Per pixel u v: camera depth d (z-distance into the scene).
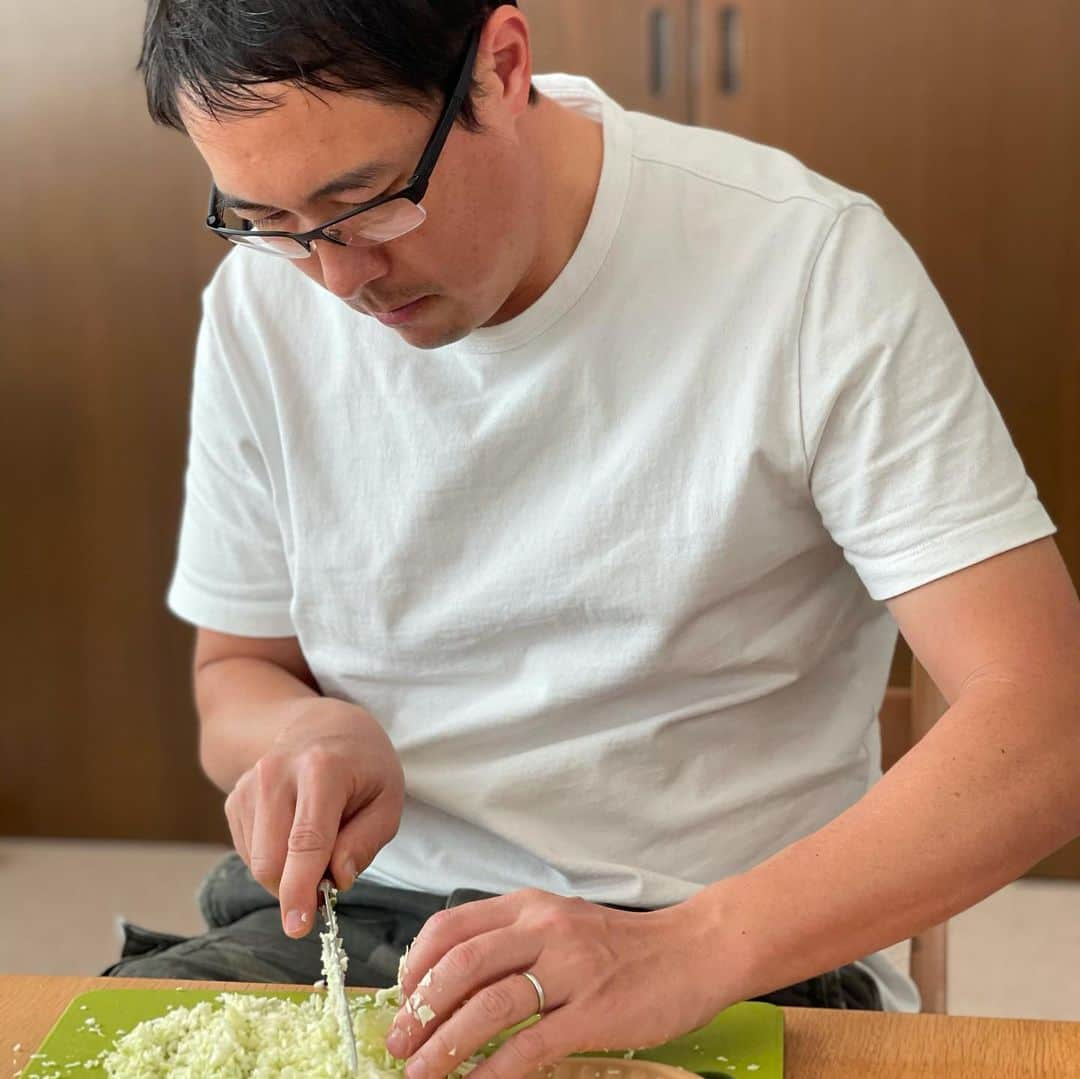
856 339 1.09
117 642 2.67
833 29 2.22
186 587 1.36
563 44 2.28
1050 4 2.16
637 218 1.15
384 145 0.92
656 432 1.15
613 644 1.19
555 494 1.19
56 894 2.60
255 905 1.33
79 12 2.37
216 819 2.75
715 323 1.14
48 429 2.57
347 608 1.26
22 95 2.41
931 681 1.27
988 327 2.31
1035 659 1.00
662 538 1.15
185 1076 0.90
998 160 2.24
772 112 2.26
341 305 1.23
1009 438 1.09
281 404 1.25
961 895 0.94
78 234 2.47
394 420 1.22
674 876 1.20
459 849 1.25
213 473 1.32
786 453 1.12
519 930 0.92
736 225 1.15
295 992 1.01
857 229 1.13
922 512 1.06
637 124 1.20
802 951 0.92
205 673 1.35
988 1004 2.20
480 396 1.19
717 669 1.19
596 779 1.20
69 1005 1.00
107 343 2.52
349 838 1.08
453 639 1.23
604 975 0.90
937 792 0.95
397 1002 0.98
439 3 0.92
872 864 0.94
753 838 1.20
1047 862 2.54
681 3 2.24
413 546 1.23
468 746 1.24
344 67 0.88
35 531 2.63
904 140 2.25
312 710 1.20
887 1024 0.94
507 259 1.05
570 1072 0.91
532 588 1.19
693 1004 0.90
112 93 2.40
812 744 1.22
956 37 2.20
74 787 2.76
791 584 1.19
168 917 2.51
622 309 1.15
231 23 0.87
